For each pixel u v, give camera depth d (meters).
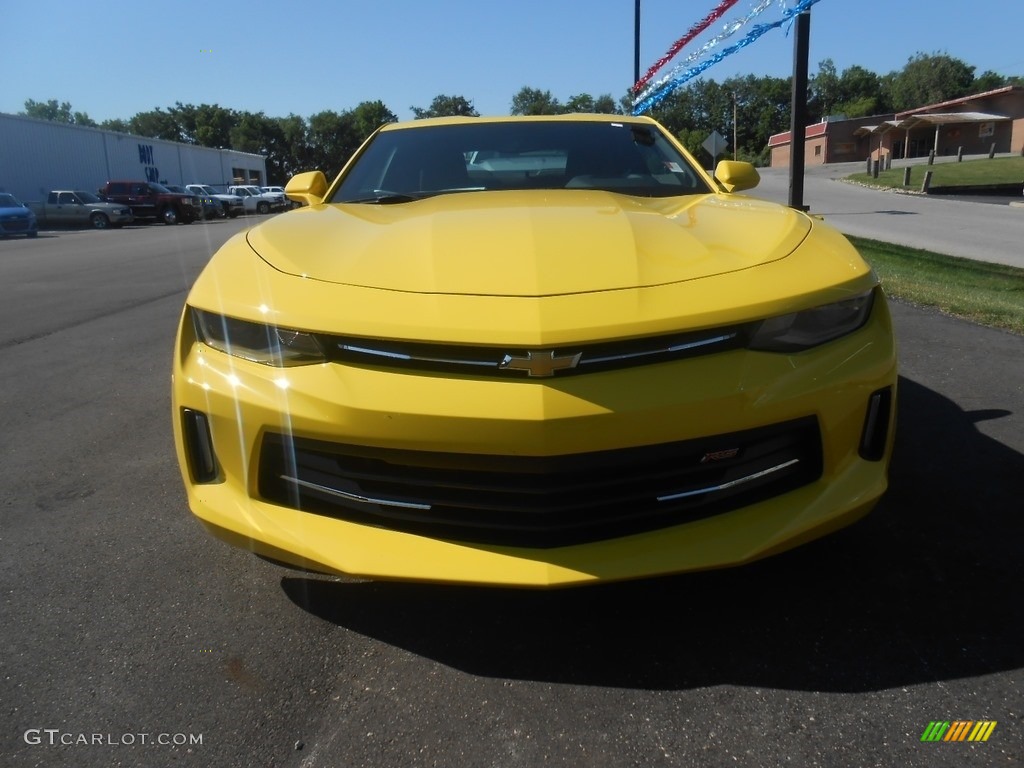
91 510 2.98
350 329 1.90
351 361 1.92
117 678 1.98
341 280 2.05
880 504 2.81
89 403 4.40
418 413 1.82
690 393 1.85
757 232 2.31
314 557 1.93
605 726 1.79
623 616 2.21
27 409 4.30
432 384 1.85
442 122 3.73
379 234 2.33
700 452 1.89
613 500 1.90
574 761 1.69
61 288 9.59
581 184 3.19
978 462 3.14
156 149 42.50
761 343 1.95
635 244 2.16
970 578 2.33
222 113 82.94
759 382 1.91
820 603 2.23
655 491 1.92
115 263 13.12
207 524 2.06
